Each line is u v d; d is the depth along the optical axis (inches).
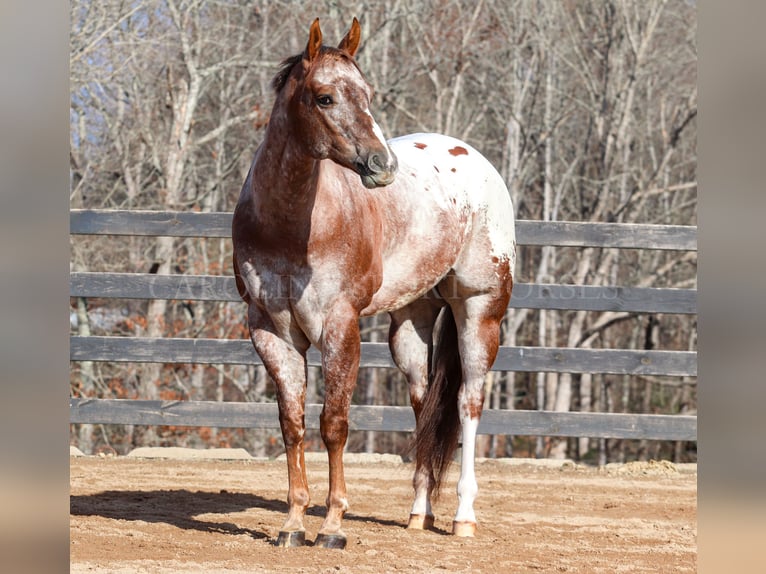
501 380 910.4
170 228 381.1
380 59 844.6
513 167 835.4
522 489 331.9
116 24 721.0
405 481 342.0
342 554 201.8
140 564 183.0
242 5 794.8
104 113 757.3
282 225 199.0
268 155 197.5
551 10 850.8
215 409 382.6
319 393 853.2
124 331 780.6
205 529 231.0
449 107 834.8
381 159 181.6
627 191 931.3
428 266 237.3
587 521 270.5
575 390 1008.9
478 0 848.9
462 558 206.1
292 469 212.1
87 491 288.5
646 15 883.4
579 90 913.5
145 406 381.4
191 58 755.4
